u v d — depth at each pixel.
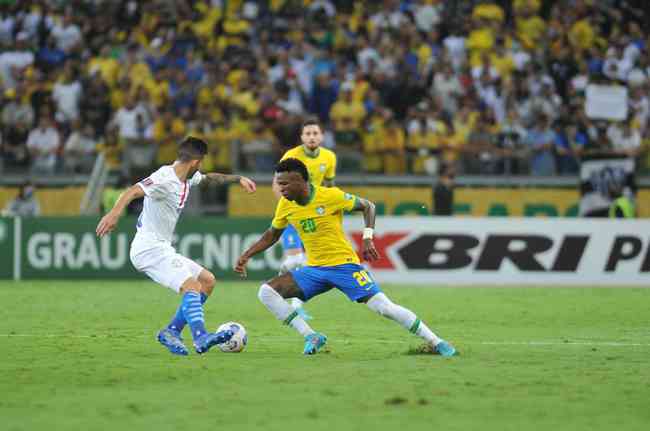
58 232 70.19
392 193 75.88
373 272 69.44
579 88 91.44
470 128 85.19
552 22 96.56
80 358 31.80
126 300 56.00
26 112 88.81
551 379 27.52
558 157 75.56
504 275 69.25
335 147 76.44
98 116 88.56
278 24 96.75
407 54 91.19
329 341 37.38
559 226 69.25
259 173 76.56
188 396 24.44
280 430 20.50
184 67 91.81
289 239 47.78
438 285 68.19
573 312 50.59
